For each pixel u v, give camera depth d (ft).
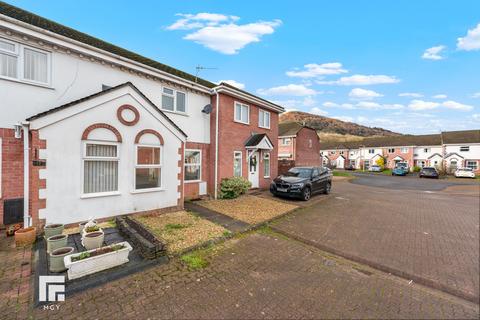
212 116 37.93
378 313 10.37
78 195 19.94
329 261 15.88
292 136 90.58
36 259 14.39
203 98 37.06
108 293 11.50
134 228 18.75
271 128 50.57
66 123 19.20
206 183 37.65
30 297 11.02
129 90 22.89
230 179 36.99
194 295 11.52
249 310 10.44
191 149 35.24
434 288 12.82
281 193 36.65
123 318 9.82
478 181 87.35
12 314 9.87
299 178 37.27
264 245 18.45
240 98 40.88
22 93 20.07
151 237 16.35
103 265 13.12
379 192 51.83
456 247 18.29
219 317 9.96
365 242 19.21
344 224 24.27
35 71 20.98
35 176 17.83
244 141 42.68
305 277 13.53
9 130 19.45
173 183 27.27
